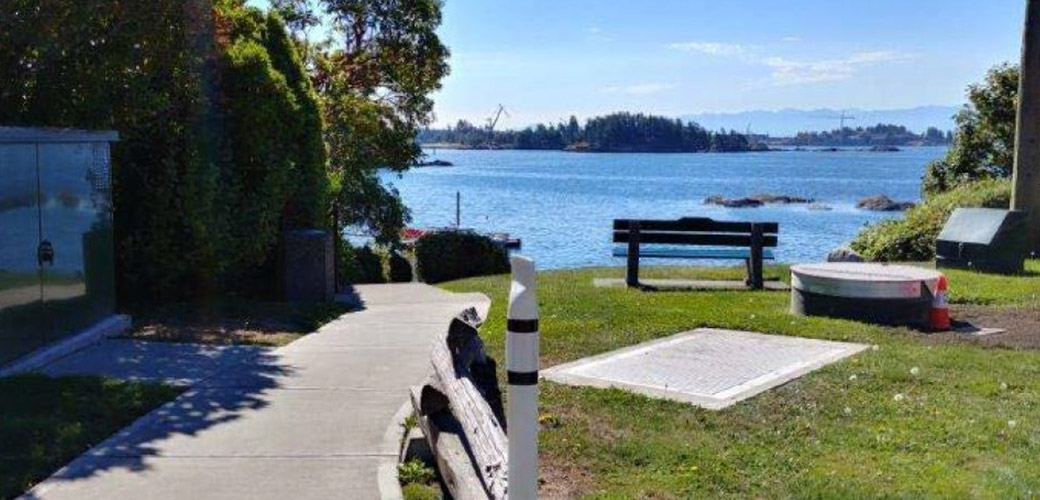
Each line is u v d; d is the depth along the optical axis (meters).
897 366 6.85
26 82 9.27
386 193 23.39
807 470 4.70
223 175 10.70
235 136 10.91
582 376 6.64
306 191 12.40
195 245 10.29
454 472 4.16
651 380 6.54
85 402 5.90
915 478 4.56
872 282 8.76
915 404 5.87
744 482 4.55
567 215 45.47
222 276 11.06
